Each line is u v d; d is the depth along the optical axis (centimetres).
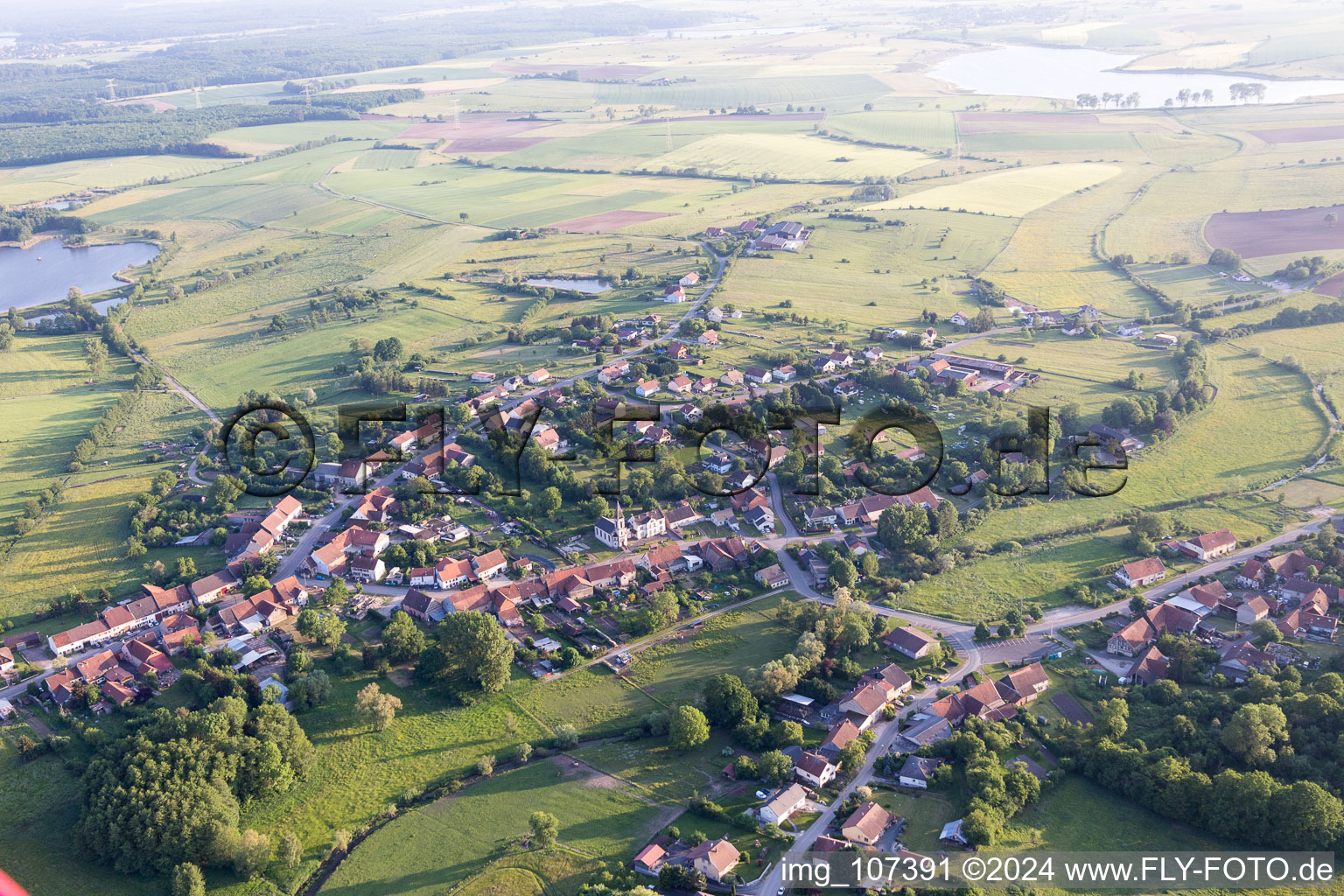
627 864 15875
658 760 18462
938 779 17250
